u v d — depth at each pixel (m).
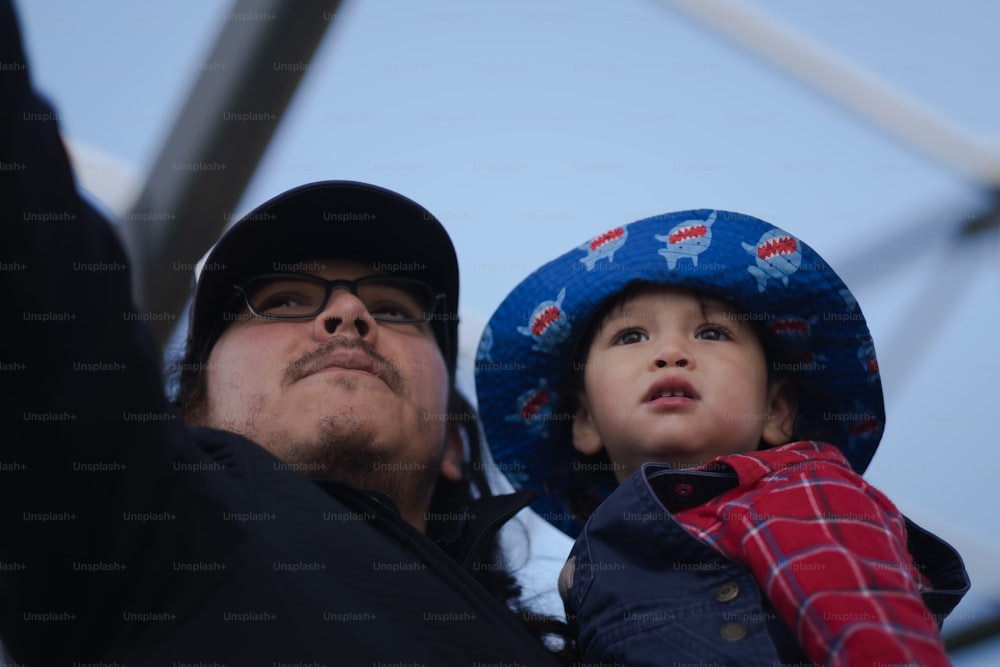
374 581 1.95
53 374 1.69
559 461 2.71
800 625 1.82
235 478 2.06
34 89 1.65
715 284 2.44
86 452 1.71
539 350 2.62
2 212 1.62
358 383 2.54
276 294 2.72
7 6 1.62
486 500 2.61
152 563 1.78
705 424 2.34
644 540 2.09
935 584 2.27
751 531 1.97
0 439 1.70
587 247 2.66
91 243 1.74
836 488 2.02
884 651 1.70
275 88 3.88
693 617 1.97
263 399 2.54
